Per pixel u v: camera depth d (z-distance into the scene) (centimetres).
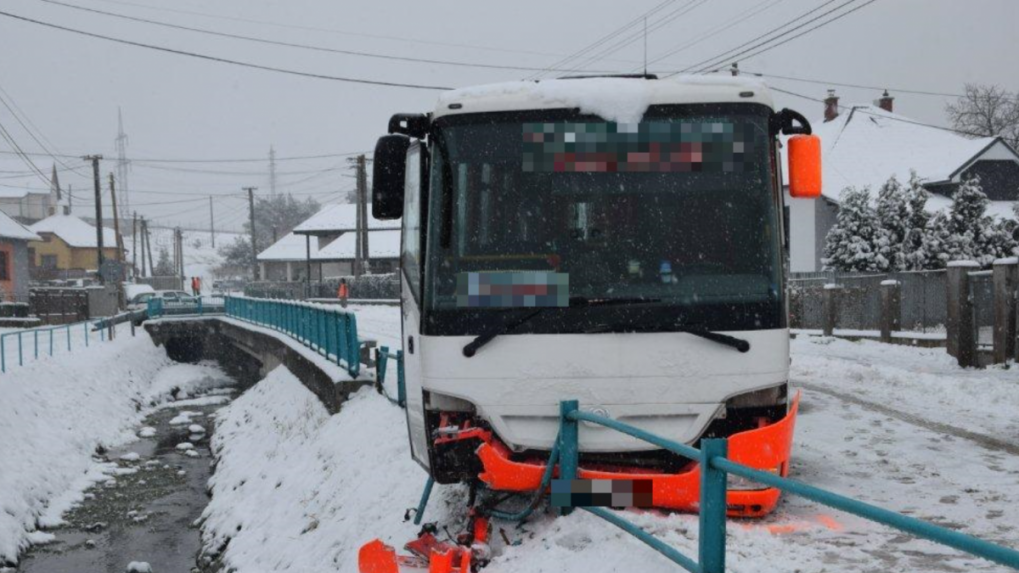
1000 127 5681
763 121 598
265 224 12356
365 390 1488
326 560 888
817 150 588
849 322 1986
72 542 1324
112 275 4459
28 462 1590
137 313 3697
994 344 1387
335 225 6856
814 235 3572
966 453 820
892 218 2669
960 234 2603
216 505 1423
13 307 3859
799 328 2253
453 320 584
